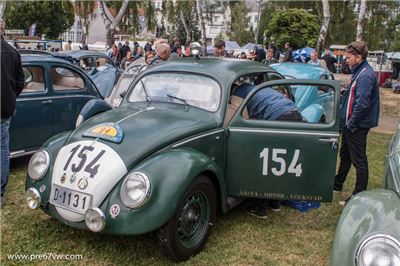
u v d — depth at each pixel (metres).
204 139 4.09
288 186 4.21
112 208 3.45
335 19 24.33
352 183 6.15
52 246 3.96
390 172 3.46
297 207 5.13
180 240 3.70
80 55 12.30
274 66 8.85
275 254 4.04
